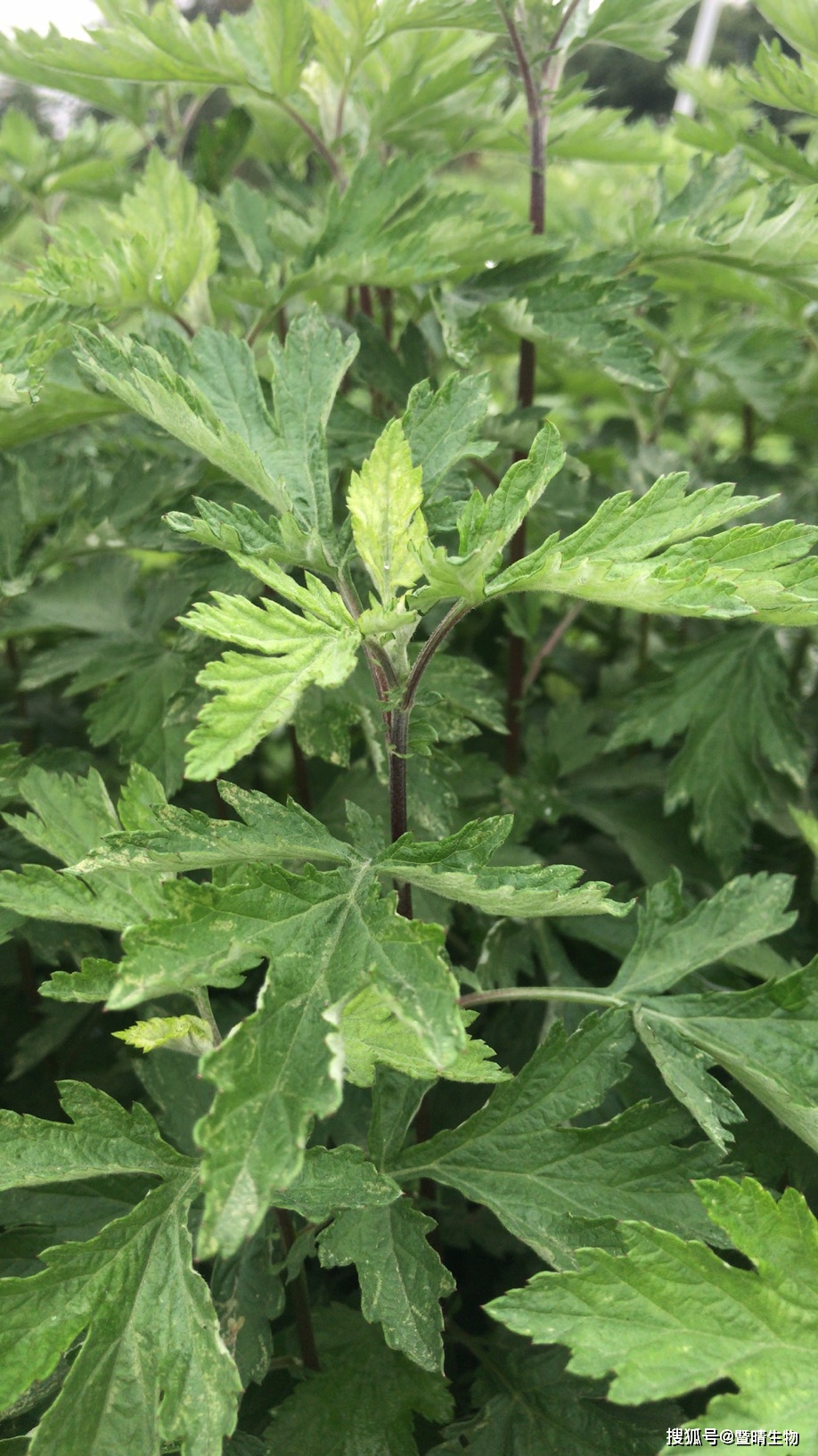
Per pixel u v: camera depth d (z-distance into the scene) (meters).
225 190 0.77
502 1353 0.67
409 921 0.53
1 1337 0.54
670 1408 0.64
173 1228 0.57
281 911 0.54
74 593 0.82
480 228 0.71
